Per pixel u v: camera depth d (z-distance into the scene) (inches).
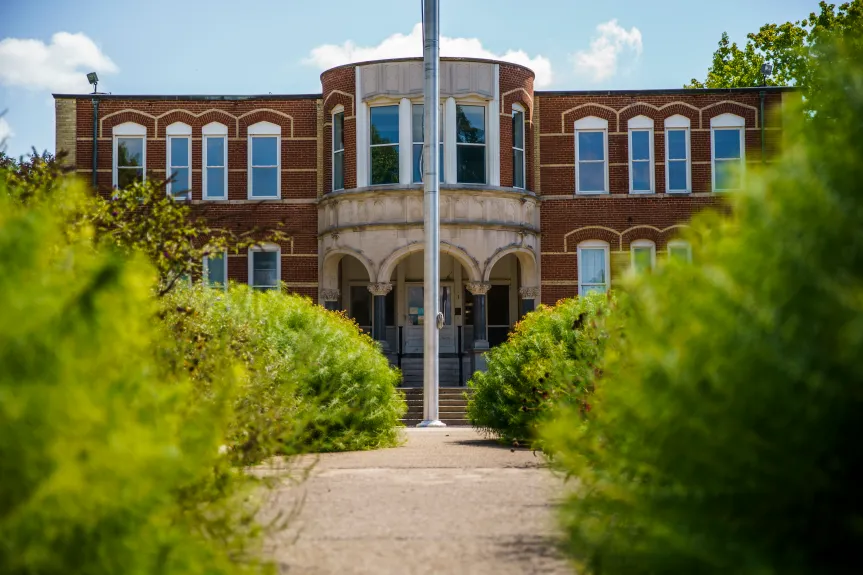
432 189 882.8
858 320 142.2
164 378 254.1
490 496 402.9
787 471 156.6
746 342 159.6
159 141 1250.6
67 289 161.0
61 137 1246.9
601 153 1266.0
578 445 233.0
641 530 190.9
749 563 156.9
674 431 171.5
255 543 247.4
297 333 654.5
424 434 821.9
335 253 1195.9
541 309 777.6
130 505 157.6
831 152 165.3
